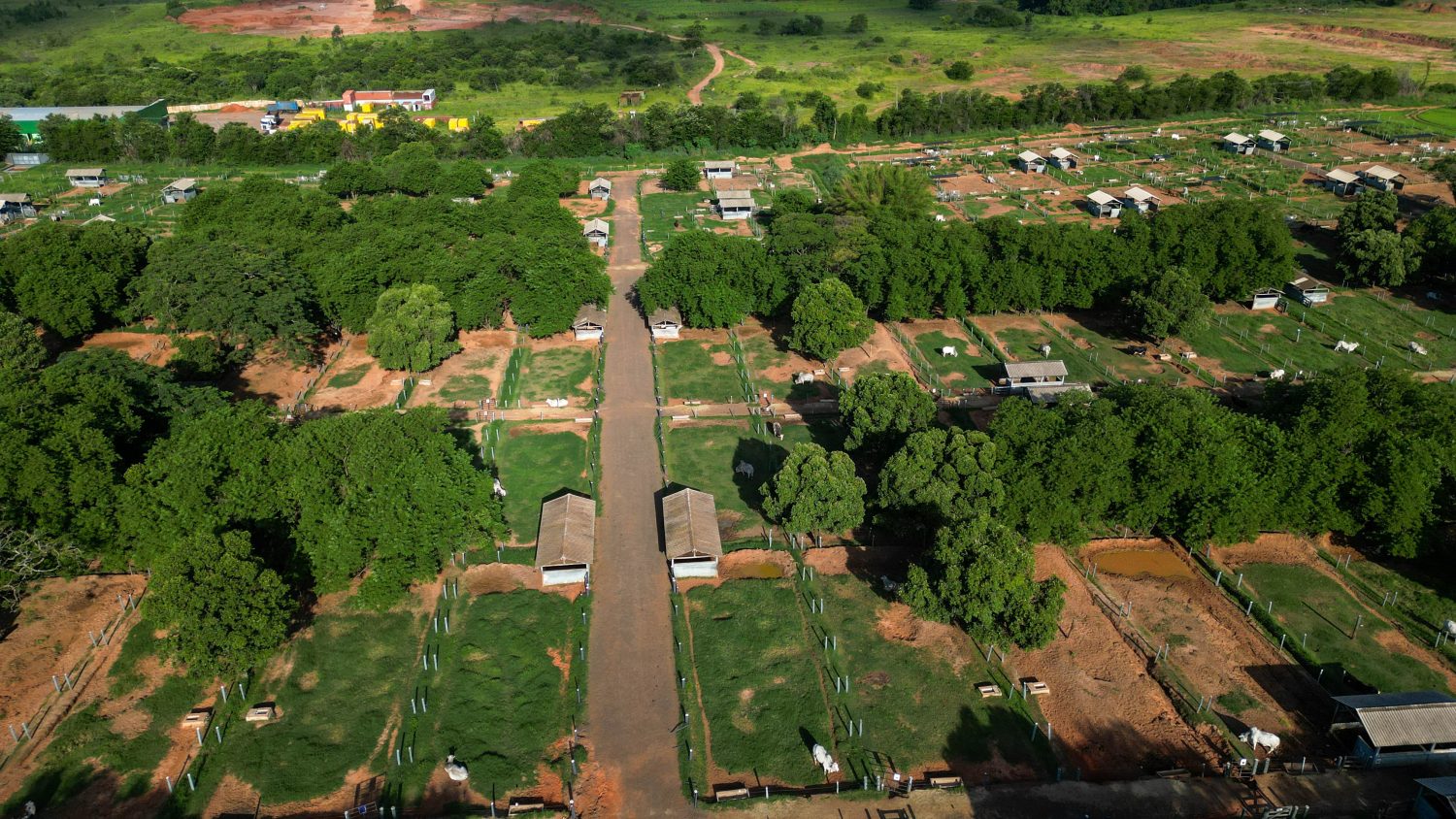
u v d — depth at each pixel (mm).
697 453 127625
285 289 145625
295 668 89812
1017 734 84312
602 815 76250
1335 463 102875
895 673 90562
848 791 78062
